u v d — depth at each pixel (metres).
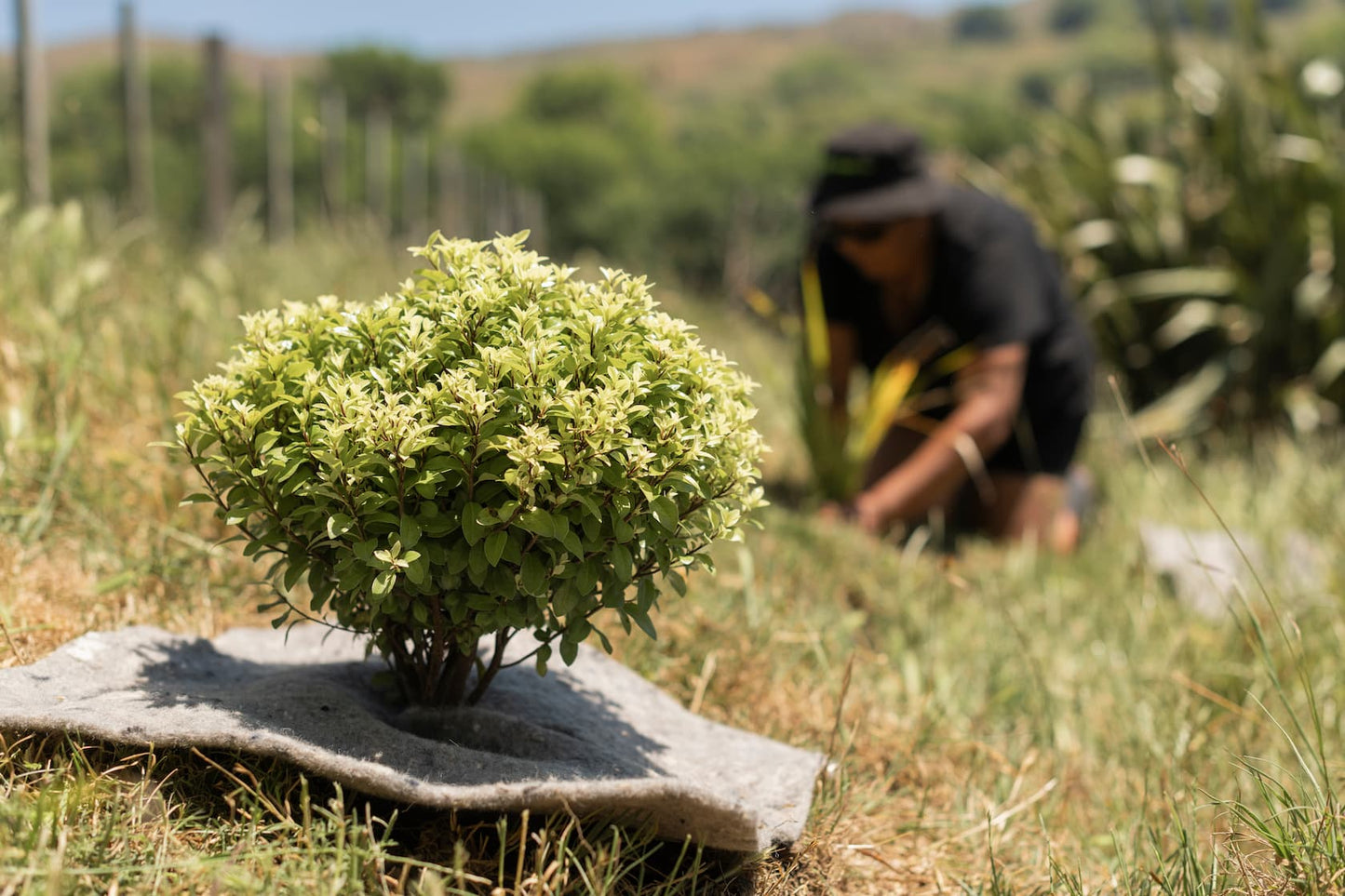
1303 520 3.90
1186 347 6.06
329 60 43.28
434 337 1.50
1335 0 104.75
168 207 9.52
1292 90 5.89
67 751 1.44
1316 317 5.66
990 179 6.40
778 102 107.62
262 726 1.44
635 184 30.25
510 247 1.57
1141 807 2.00
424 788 1.35
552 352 1.46
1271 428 5.80
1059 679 2.60
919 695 2.39
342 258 4.94
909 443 4.44
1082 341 4.17
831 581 2.94
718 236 27.78
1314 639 2.62
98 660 1.66
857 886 1.73
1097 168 6.26
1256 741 2.25
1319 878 1.50
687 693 2.23
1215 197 6.06
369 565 1.45
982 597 3.11
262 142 17.33
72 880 1.22
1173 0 17.12
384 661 1.71
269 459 1.46
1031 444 4.16
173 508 2.37
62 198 3.98
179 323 2.82
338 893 1.32
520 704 1.79
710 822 1.41
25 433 2.29
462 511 1.47
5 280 2.80
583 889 1.43
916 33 134.75
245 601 2.22
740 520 1.60
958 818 1.99
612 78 49.38
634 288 1.61
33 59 3.75
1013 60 120.38
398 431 1.38
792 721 2.22
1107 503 4.63
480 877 1.37
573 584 1.50
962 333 3.92
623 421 1.39
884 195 3.77
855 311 4.34
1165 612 3.01
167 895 1.27
